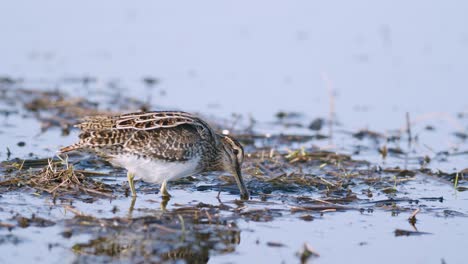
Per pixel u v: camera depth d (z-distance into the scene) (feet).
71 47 75.41
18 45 75.00
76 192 41.01
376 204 42.14
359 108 63.41
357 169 49.01
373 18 87.86
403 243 36.73
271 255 34.55
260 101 64.13
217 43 78.54
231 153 43.47
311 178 45.75
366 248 35.88
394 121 60.54
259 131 57.21
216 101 63.41
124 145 39.60
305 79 69.92
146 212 38.93
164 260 33.19
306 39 80.79
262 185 44.60
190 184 44.75
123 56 74.13
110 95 63.57
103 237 35.19
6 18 81.41
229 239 36.17
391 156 52.95
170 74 70.08
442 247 36.35
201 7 88.58
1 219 36.60
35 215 37.40
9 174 43.37
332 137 56.65
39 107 59.36
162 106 61.31
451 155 53.52
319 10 89.81
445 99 65.46
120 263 32.58
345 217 40.09
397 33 83.46
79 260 32.65
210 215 38.40
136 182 44.19
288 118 60.54
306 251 34.60
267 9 89.30
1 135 52.54
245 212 39.60
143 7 87.66
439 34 83.35
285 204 41.50
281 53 76.64
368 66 73.67
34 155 48.21
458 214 41.11
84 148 39.88
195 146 41.42
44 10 84.74
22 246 33.81
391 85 68.90
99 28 80.74
